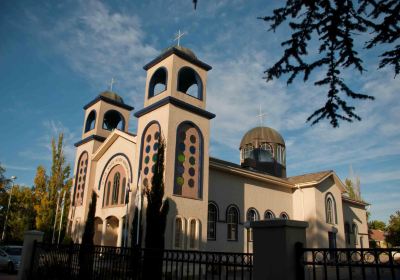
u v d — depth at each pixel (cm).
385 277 1695
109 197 2327
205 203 1934
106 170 2411
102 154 2494
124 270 884
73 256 1104
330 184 2967
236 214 2336
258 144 3362
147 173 1938
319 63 568
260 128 3481
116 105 2723
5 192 3841
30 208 3625
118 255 917
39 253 1284
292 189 2880
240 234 2312
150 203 1532
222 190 2286
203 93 2108
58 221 3130
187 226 1805
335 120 609
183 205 1814
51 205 3167
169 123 1873
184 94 2002
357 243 3388
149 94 2102
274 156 3322
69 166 3369
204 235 1880
